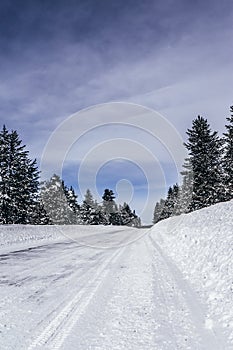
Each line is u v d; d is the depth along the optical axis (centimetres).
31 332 423
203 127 3662
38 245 1555
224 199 3366
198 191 3466
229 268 584
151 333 411
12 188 3850
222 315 447
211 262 694
